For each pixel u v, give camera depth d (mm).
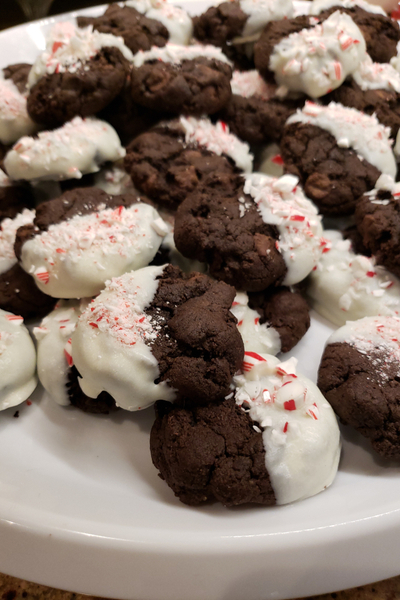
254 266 259
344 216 298
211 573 215
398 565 222
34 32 362
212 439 229
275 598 219
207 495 229
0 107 301
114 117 309
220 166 292
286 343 271
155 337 236
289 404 232
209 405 235
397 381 243
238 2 330
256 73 331
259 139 318
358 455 250
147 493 240
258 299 276
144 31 323
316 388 248
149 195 293
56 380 259
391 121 311
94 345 234
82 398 259
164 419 238
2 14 453
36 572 221
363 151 293
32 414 264
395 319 261
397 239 267
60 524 218
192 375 230
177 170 287
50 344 264
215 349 233
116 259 258
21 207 306
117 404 240
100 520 221
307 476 228
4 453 250
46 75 291
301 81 305
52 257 256
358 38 308
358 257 279
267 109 313
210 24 332
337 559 217
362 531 217
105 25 322
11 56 356
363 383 242
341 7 333
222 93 304
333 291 281
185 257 275
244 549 213
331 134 295
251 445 228
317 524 218
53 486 238
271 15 325
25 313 283
